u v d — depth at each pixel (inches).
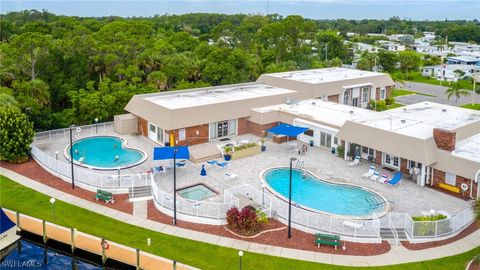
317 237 1266.0
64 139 2217.0
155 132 2171.5
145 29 4402.1
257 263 1182.9
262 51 4594.0
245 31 4837.6
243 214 1342.3
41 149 2063.2
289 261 1193.4
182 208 1471.5
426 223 1301.7
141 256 1219.2
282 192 1609.3
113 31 3895.2
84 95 2518.5
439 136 1667.1
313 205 1509.6
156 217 1450.5
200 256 1218.6
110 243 1286.9
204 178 1721.2
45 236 1339.8
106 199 1549.0
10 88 2514.8
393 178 1663.4
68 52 2842.0
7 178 1780.3
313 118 2156.7
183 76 3117.6
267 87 2817.4
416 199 1551.4
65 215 1465.3
